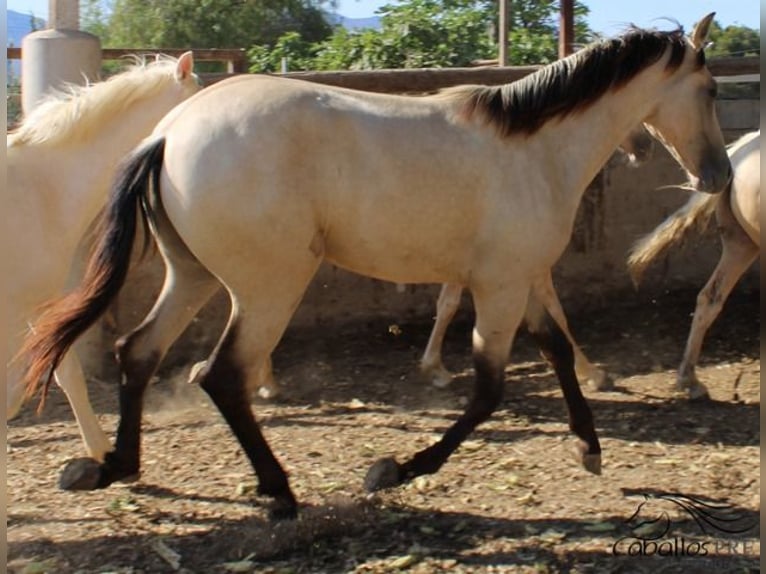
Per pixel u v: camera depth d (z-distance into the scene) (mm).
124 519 3848
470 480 4203
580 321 6980
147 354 3885
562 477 4250
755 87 8727
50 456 4617
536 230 3803
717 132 4234
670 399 5465
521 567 3410
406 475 3887
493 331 3855
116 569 3430
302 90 3652
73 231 4266
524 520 3795
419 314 6898
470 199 3717
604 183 7062
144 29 16484
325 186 3568
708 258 7289
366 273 3842
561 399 5434
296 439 4816
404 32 9953
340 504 3785
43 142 4211
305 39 17141
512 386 5711
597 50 3957
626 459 4488
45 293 4176
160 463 4465
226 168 3453
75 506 3971
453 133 3732
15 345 4062
